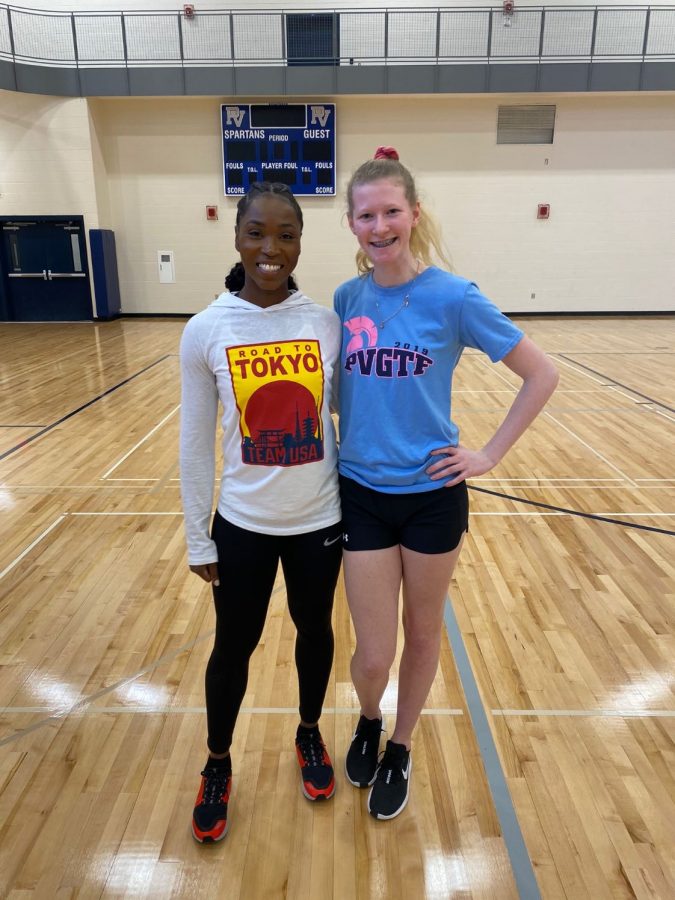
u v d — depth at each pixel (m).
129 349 9.40
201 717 2.01
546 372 1.38
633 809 1.66
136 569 2.97
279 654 2.33
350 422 1.46
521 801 1.69
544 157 11.93
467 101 11.66
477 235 12.33
